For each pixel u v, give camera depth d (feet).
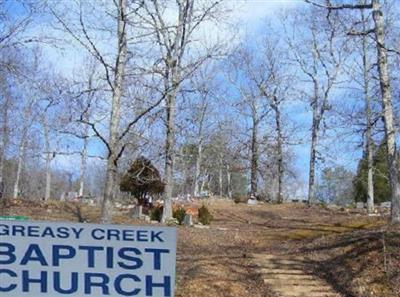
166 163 78.64
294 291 46.34
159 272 15.25
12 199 95.04
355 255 52.70
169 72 66.28
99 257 15.29
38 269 15.24
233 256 56.70
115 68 47.11
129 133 57.11
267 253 59.82
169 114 75.20
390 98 64.49
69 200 120.57
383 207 128.06
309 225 85.51
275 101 160.56
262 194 187.62
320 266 53.42
